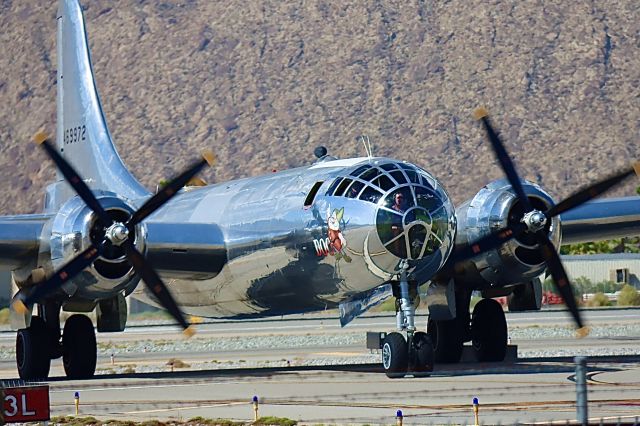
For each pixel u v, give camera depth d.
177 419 68.00
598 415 63.84
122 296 99.75
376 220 89.12
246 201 104.00
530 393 74.56
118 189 125.25
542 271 98.69
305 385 84.94
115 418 69.50
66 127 133.62
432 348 89.25
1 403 57.94
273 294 101.50
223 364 120.19
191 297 110.69
